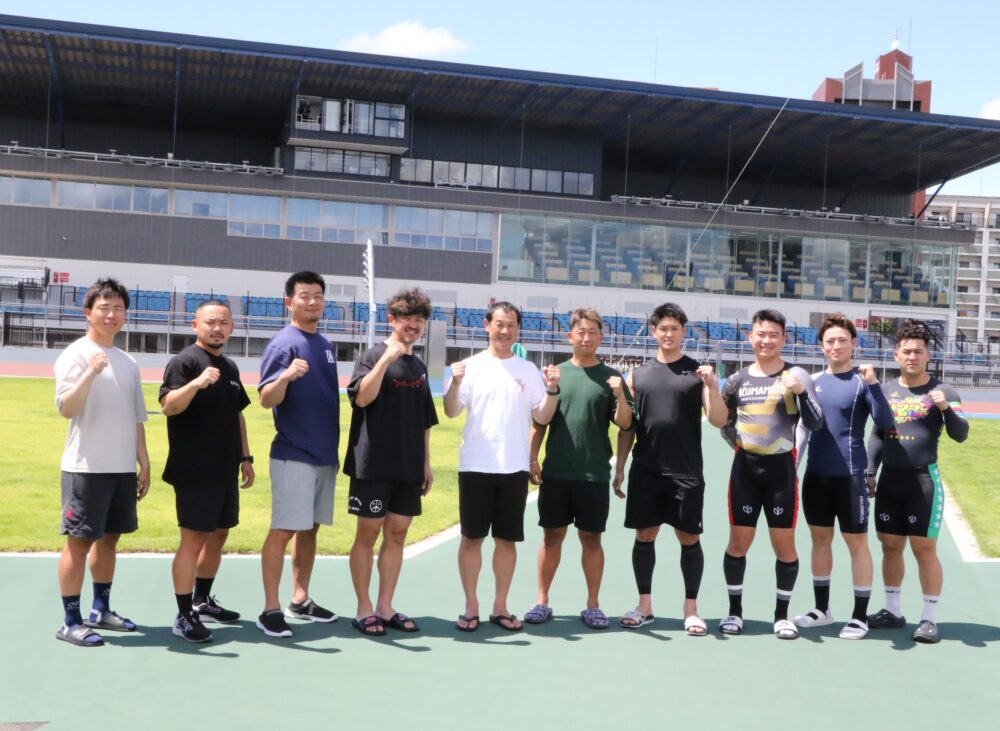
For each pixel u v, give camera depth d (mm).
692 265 41062
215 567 5465
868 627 5766
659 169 48281
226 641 5066
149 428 14750
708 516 9719
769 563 7645
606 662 4934
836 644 5410
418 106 39781
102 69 35625
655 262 40844
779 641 5438
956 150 42844
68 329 33281
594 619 5609
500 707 4223
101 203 36719
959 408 5578
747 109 38406
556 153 42844
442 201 38781
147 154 43031
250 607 5801
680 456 5582
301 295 5398
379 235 38875
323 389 5379
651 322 5770
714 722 4129
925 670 4945
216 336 5176
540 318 38344
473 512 5520
